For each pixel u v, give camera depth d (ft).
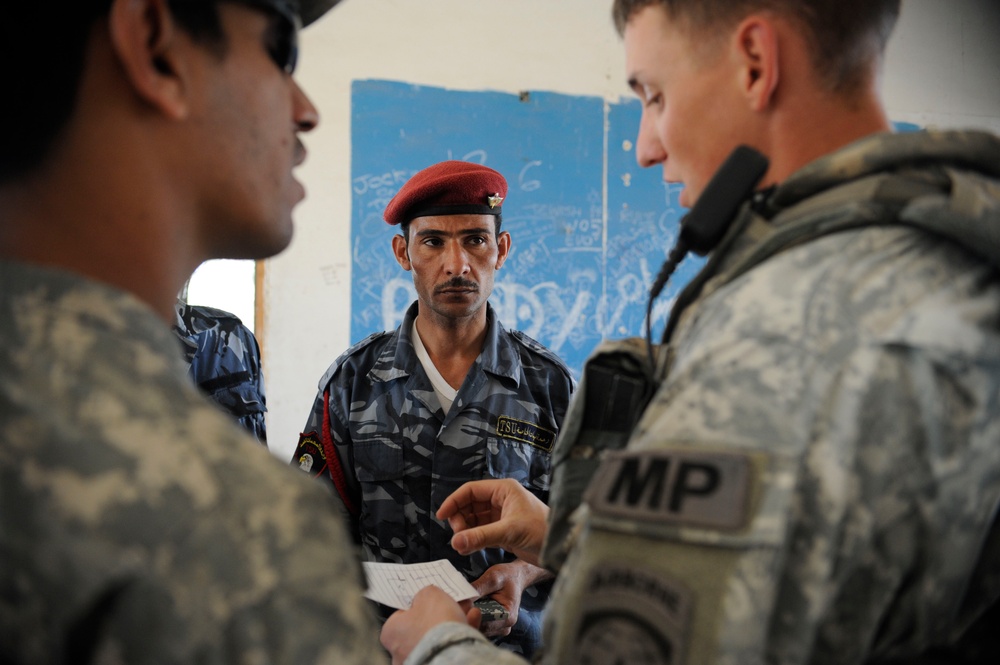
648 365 2.10
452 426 4.97
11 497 1.19
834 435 1.47
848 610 1.52
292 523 1.28
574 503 2.14
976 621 1.71
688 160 2.06
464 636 2.20
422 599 2.56
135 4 1.46
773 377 1.51
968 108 13.01
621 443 2.11
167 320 1.65
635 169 11.72
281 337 10.57
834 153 1.77
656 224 11.80
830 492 1.44
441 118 11.10
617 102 11.67
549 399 5.23
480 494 3.62
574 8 11.54
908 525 1.49
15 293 1.34
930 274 1.61
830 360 1.50
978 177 1.70
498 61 11.30
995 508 1.60
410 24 11.02
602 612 1.48
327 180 10.73
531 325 11.46
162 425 1.27
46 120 1.43
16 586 1.18
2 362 1.28
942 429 1.50
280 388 10.56
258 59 1.68
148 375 1.33
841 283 1.59
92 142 1.47
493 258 5.19
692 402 1.57
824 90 1.89
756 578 1.38
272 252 1.83
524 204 11.40
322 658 1.21
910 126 12.85
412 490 4.90
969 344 1.51
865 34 1.87
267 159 1.71
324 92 10.75
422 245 5.09
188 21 1.54
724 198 1.88
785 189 1.82
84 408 1.25
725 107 1.96
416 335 5.39
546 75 11.46
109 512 1.18
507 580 4.33
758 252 1.77
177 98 1.53
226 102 1.61
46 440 1.21
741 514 1.41
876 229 1.67
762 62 1.88
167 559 1.18
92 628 1.16
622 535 1.52
